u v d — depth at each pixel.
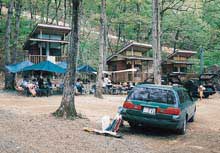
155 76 20.39
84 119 12.58
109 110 17.28
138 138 10.55
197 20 46.34
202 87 30.98
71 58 12.54
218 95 37.22
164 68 52.44
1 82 38.75
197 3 33.25
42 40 37.84
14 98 22.22
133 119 11.09
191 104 13.51
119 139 9.88
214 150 9.41
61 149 7.70
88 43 56.94
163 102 10.96
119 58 44.28
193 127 13.48
